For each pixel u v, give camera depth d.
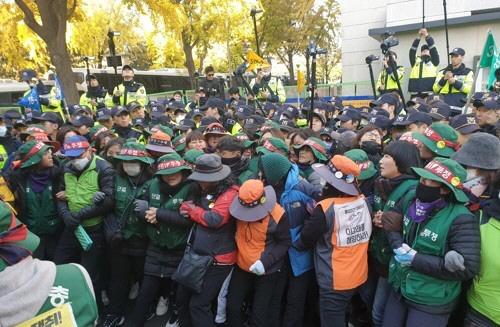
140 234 3.55
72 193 3.55
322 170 2.87
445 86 7.41
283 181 3.16
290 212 3.06
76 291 1.37
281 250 2.84
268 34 23.95
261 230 2.80
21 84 15.74
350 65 16.14
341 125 5.98
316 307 3.54
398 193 2.79
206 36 20.30
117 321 3.69
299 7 23.72
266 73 9.05
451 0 12.24
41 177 3.71
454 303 2.46
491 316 2.24
